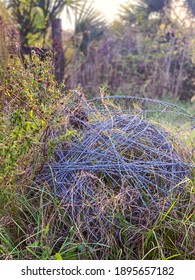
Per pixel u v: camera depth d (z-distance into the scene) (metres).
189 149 1.94
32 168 1.65
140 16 6.22
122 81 5.68
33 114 1.68
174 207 1.56
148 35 6.08
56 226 1.53
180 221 1.51
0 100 1.91
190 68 5.69
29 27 4.84
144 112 2.05
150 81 5.61
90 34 5.64
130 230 1.50
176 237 1.53
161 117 2.95
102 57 5.68
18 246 1.50
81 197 1.56
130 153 1.77
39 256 1.43
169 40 5.92
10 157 1.49
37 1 4.90
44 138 1.66
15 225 1.56
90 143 1.75
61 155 1.75
